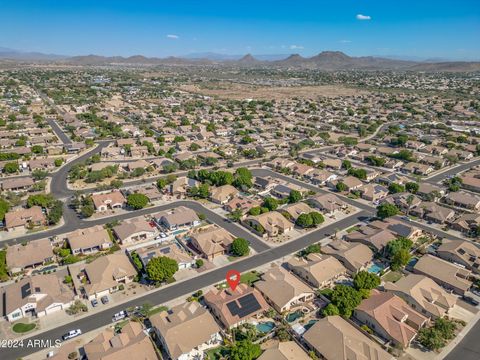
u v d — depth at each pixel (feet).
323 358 239.91
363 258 352.49
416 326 269.23
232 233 420.77
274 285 308.81
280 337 259.80
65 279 321.93
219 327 263.70
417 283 306.55
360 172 593.01
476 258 352.49
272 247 392.68
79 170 597.93
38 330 267.59
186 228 429.38
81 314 285.64
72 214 460.55
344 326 261.65
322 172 602.44
